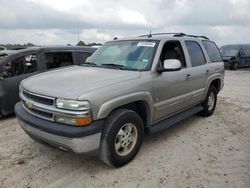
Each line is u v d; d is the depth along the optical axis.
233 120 5.91
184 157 3.96
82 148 3.09
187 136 4.85
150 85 3.91
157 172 3.51
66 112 3.07
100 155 3.42
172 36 4.86
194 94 5.24
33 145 4.36
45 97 3.26
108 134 3.32
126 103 3.51
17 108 3.87
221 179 3.35
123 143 3.60
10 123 5.56
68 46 7.24
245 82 12.43
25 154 4.03
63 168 3.62
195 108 5.57
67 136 3.05
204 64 5.67
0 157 3.92
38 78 3.89
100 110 3.16
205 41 6.07
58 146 3.27
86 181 3.30
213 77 5.94
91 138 3.12
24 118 3.50
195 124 5.58
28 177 3.38
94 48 7.84
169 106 4.48
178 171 3.54
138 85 3.70
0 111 5.75
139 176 3.41
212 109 6.26
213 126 5.46
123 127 3.56
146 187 3.17
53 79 3.69
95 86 3.27
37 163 3.75
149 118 4.07
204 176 3.42
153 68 4.04
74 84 3.38
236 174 3.47
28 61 6.22
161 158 3.92
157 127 4.27
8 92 5.79
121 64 4.28
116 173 3.49
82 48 7.49
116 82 3.48
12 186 3.18
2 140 4.58
